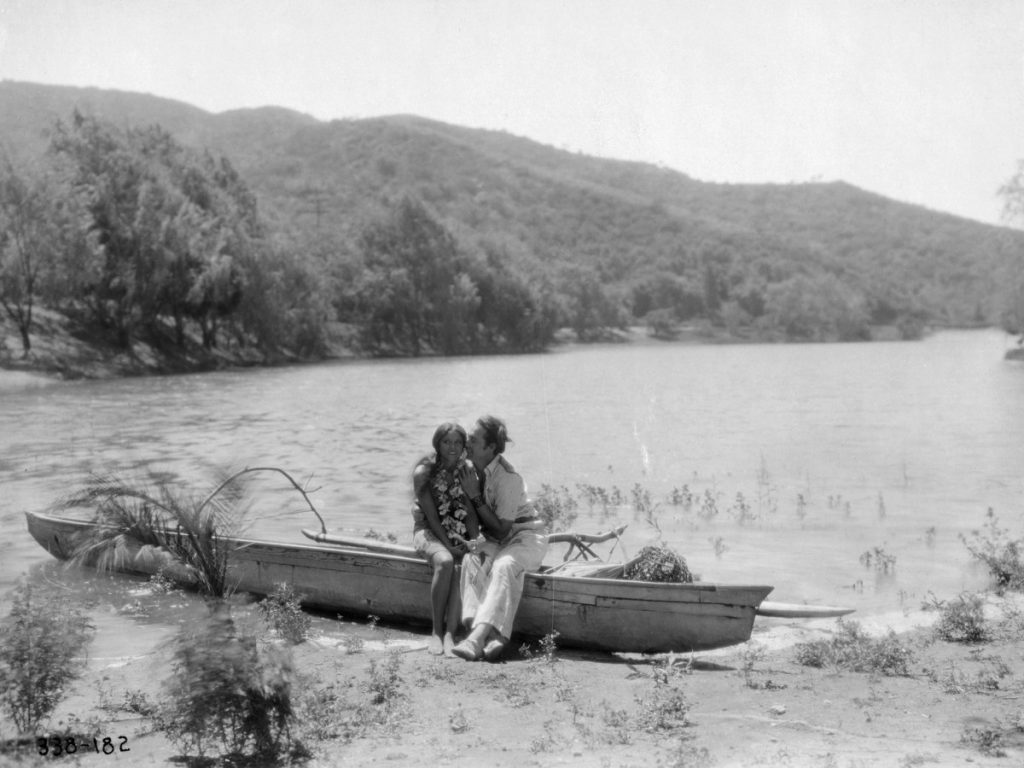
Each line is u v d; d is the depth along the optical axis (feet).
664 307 613.11
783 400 123.44
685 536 38.14
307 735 16.33
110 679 20.43
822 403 117.91
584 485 50.70
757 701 18.47
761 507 44.57
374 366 253.24
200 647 15.87
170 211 229.66
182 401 123.75
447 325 375.04
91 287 203.72
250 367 241.76
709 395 134.62
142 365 205.05
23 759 15.52
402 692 19.06
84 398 129.39
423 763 14.87
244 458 63.93
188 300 225.56
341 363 274.36
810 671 21.08
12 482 52.60
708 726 16.74
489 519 24.17
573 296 511.81
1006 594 28.22
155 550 28.02
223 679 15.56
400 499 47.29
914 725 16.71
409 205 386.11
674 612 22.48
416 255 374.63
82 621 20.22
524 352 408.67
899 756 14.84
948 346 445.37
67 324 201.05
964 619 24.09
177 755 15.61
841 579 30.86
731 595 22.06
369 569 25.76
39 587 28.14
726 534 38.45
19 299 180.04
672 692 18.70
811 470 57.77
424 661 21.93
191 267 231.50
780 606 23.50
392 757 15.21
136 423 92.02
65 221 184.75
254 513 43.06
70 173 196.75
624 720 17.11
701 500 46.88
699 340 551.18
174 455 65.82
